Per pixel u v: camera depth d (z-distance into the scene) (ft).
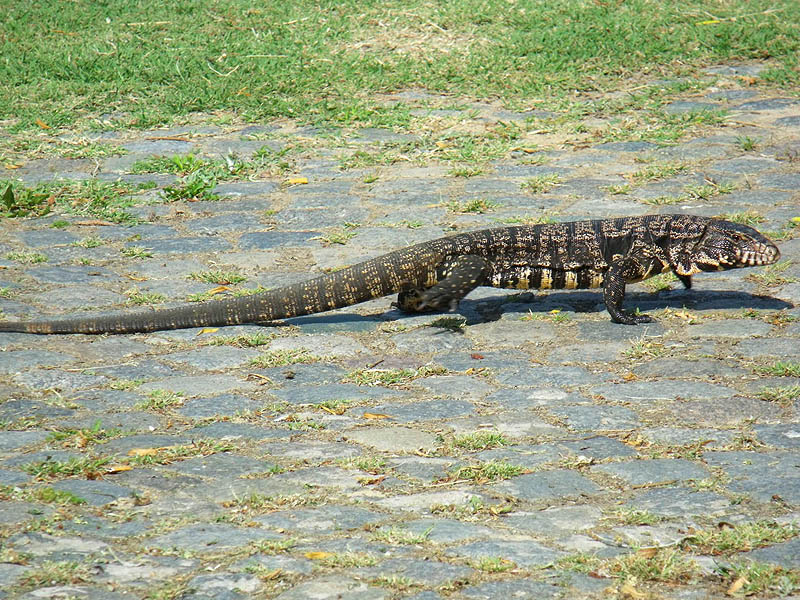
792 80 70.79
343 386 31.81
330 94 70.18
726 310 37.63
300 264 43.57
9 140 61.31
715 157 56.49
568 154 58.23
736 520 23.00
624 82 71.67
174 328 36.40
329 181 55.01
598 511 23.61
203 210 50.90
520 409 29.84
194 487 24.93
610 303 36.81
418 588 20.36
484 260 37.37
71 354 34.14
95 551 21.70
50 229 48.01
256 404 30.37
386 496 24.52
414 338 35.88
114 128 63.93
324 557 21.45
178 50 75.87
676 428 28.19
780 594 20.03
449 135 61.67
